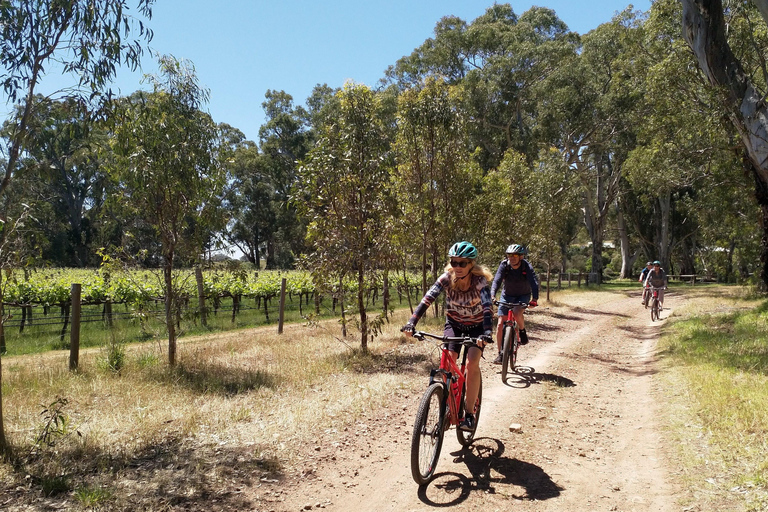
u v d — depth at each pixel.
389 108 30.20
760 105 11.54
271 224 59.06
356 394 6.89
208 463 4.59
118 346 9.07
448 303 4.80
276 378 7.77
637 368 9.03
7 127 5.05
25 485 4.13
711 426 5.16
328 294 10.20
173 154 7.93
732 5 13.39
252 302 20.70
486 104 35.19
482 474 4.45
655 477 4.29
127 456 4.71
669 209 46.81
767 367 7.29
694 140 17.88
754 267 27.39
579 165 40.22
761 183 19.06
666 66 14.60
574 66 34.38
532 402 6.60
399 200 12.58
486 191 16.11
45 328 13.98
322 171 9.58
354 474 4.47
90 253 44.81
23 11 4.92
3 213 5.23
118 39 5.32
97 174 39.38
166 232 8.46
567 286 38.19
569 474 4.43
